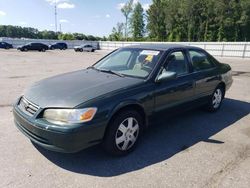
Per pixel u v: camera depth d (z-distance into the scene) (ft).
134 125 12.68
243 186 10.26
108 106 11.21
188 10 209.77
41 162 11.62
